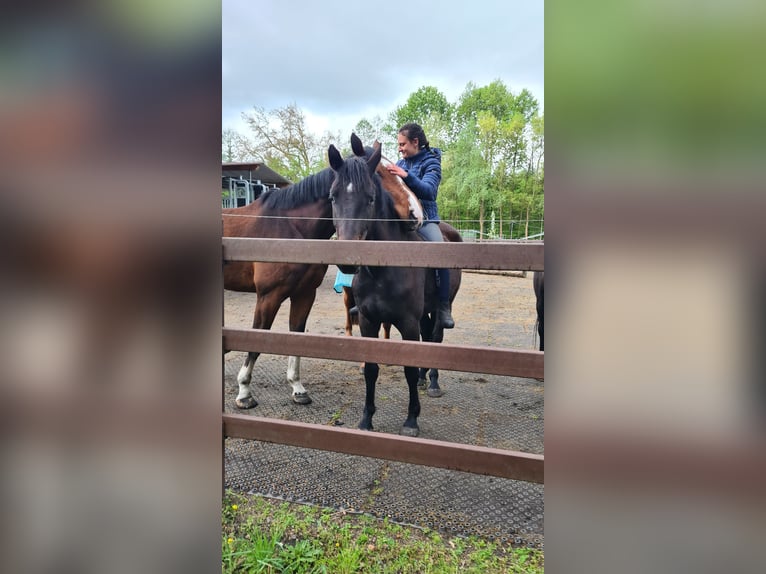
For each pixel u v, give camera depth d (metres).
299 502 1.55
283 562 1.25
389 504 1.54
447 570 1.23
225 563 1.23
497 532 1.40
